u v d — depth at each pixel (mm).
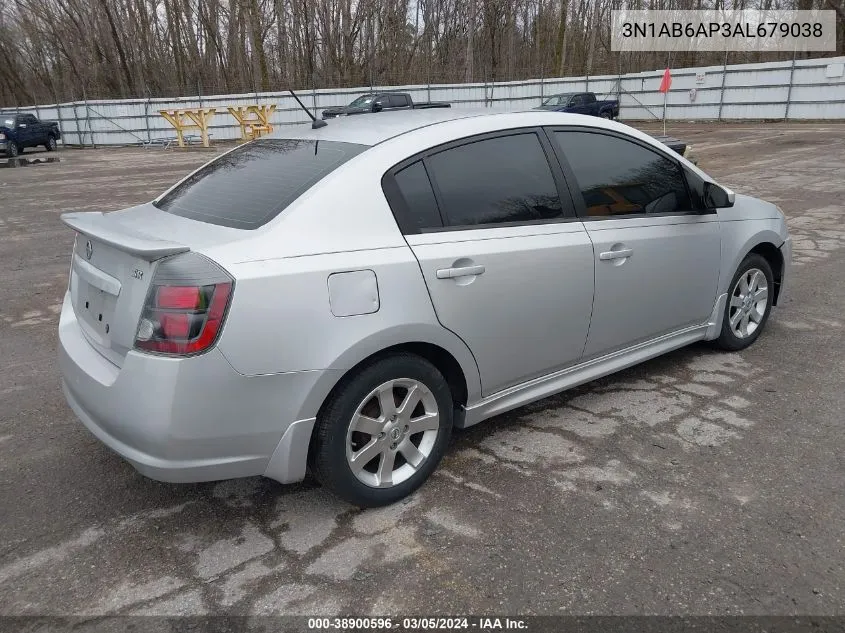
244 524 2881
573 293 3412
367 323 2691
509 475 3203
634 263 3676
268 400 2557
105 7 39094
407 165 2975
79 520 2932
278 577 2547
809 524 2785
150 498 3090
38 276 7281
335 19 39906
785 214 9648
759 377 4246
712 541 2689
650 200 3859
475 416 3266
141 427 2471
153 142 30281
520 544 2699
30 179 17422
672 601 2379
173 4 42125
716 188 4062
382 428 2883
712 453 3363
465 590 2453
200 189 3305
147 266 2512
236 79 42781
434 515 2904
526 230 3244
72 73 44469
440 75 41625
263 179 3086
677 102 31891
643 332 3902
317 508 2984
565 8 38438
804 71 27609
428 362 2959
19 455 3490
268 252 2555
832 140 20172
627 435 3564
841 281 6336
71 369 2867
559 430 3639
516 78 41906
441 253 2922
